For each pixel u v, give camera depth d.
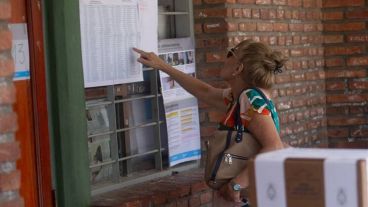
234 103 4.37
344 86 8.02
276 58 4.36
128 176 5.58
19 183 3.93
